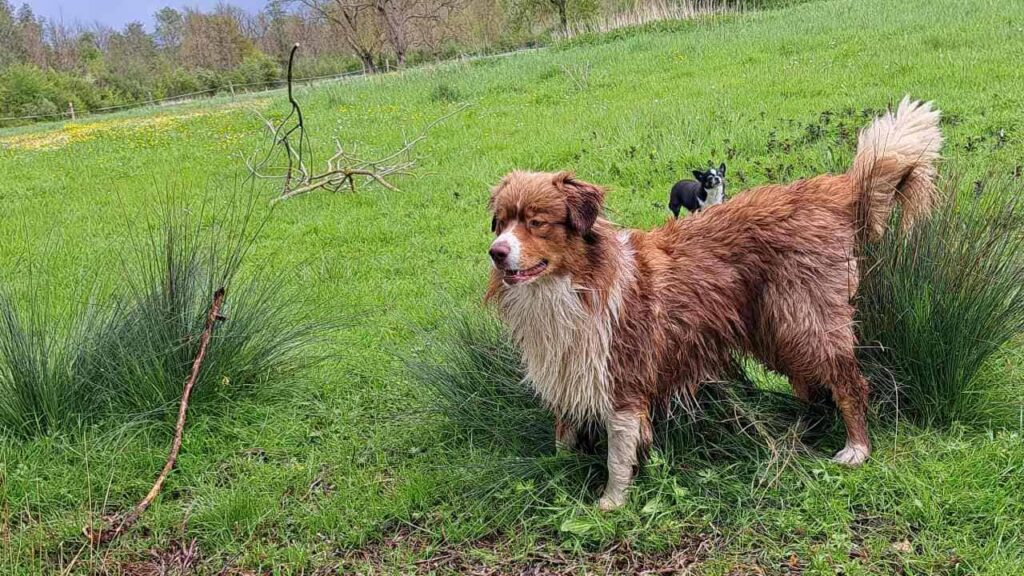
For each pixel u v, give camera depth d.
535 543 1.68
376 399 2.25
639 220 3.55
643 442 1.72
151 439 2.10
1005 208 1.91
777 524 1.62
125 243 3.91
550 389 1.73
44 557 1.74
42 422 2.09
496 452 1.92
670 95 6.02
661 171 4.25
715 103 5.42
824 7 9.73
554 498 1.77
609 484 1.73
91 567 1.70
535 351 1.71
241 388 2.26
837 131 4.14
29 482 1.92
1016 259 1.85
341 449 2.03
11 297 2.32
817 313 1.70
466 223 3.88
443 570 1.63
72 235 4.27
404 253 3.52
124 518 1.83
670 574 1.56
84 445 1.99
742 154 4.27
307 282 3.20
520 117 6.23
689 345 1.73
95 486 1.93
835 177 1.81
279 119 8.17
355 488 1.87
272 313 2.40
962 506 1.57
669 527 1.63
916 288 1.84
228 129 8.02
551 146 4.98
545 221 1.61
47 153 7.77
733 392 1.89
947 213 1.86
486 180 4.56
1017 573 1.42
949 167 2.07
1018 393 1.87
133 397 2.15
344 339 2.63
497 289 1.74
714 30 9.25
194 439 2.07
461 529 1.71
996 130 3.90
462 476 1.85
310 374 2.38
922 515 1.58
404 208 4.26
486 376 2.05
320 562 1.68
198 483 1.95
